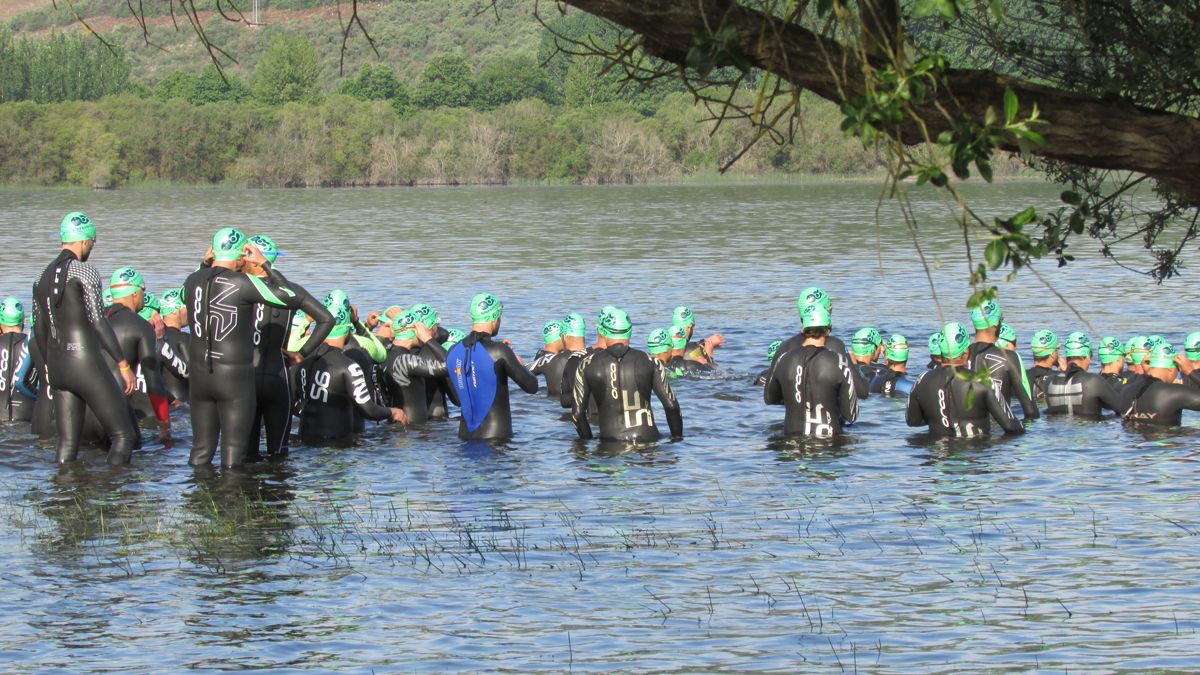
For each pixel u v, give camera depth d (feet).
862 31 14.43
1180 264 26.84
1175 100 18.35
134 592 32.30
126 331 51.03
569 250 159.33
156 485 43.42
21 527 38.17
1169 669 26.37
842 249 155.63
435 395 56.29
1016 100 13.82
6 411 53.72
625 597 31.71
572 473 44.98
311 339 47.37
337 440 50.98
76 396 46.44
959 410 49.32
